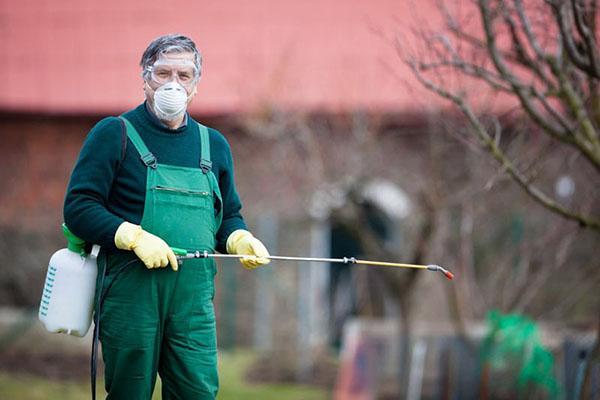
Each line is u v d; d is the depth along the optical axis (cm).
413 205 2969
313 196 2695
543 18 1627
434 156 2309
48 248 3716
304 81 3247
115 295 1056
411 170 3053
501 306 2470
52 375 3122
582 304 2456
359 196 2614
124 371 1066
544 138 2058
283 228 3506
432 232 2359
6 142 3791
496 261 2558
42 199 3762
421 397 2550
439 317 3006
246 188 3475
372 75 3153
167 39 1059
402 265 1131
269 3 3856
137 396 1072
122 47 3931
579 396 1731
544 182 2348
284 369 3291
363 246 2552
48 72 3862
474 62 1559
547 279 2370
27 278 3691
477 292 2591
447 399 2470
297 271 3541
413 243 2727
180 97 1040
